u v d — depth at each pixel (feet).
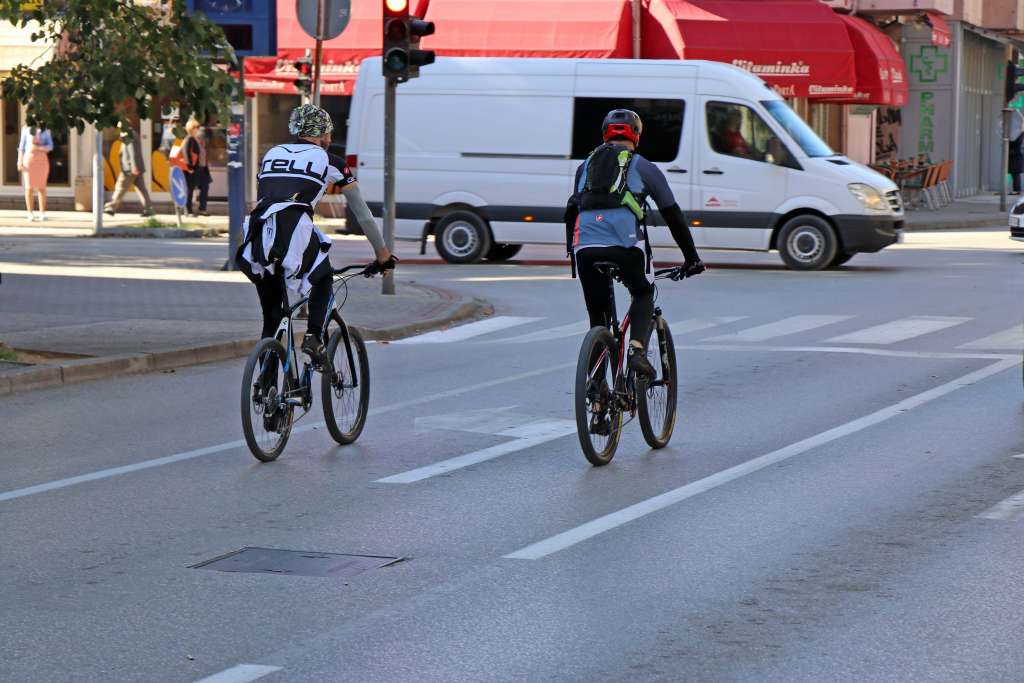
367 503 37.63
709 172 108.58
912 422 48.19
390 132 86.99
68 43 65.92
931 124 213.87
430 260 116.88
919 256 119.44
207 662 25.43
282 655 25.75
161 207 170.91
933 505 36.60
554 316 81.30
